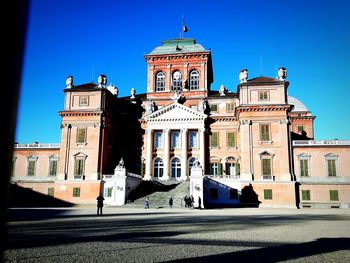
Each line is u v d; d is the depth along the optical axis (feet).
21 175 192.95
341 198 167.63
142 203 154.61
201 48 220.64
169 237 48.88
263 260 32.58
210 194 170.71
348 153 173.06
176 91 213.25
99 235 50.49
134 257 33.01
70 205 174.29
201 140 194.39
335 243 45.11
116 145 206.59
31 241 43.62
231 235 52.26
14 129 7.11
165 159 194.39
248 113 179.83
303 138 223.51
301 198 169.68
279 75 185.57
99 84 193.88
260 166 173.17
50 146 194.39
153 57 219.82
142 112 211.61
